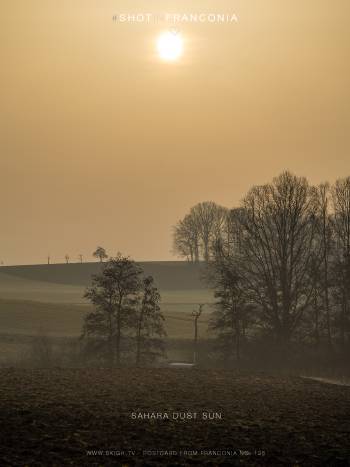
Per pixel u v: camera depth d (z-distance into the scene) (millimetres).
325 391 44625
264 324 86500
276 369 77625
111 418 30984
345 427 30891
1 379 42594
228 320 84750
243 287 87125
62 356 79375
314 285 88812
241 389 43406
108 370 50906
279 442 27672
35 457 24188
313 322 88750
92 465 23703
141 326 80062
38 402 33781
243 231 91562
